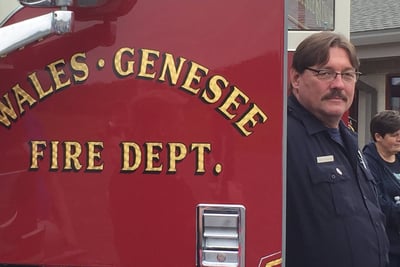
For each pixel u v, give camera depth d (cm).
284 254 186
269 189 186
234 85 187
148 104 191
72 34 193
